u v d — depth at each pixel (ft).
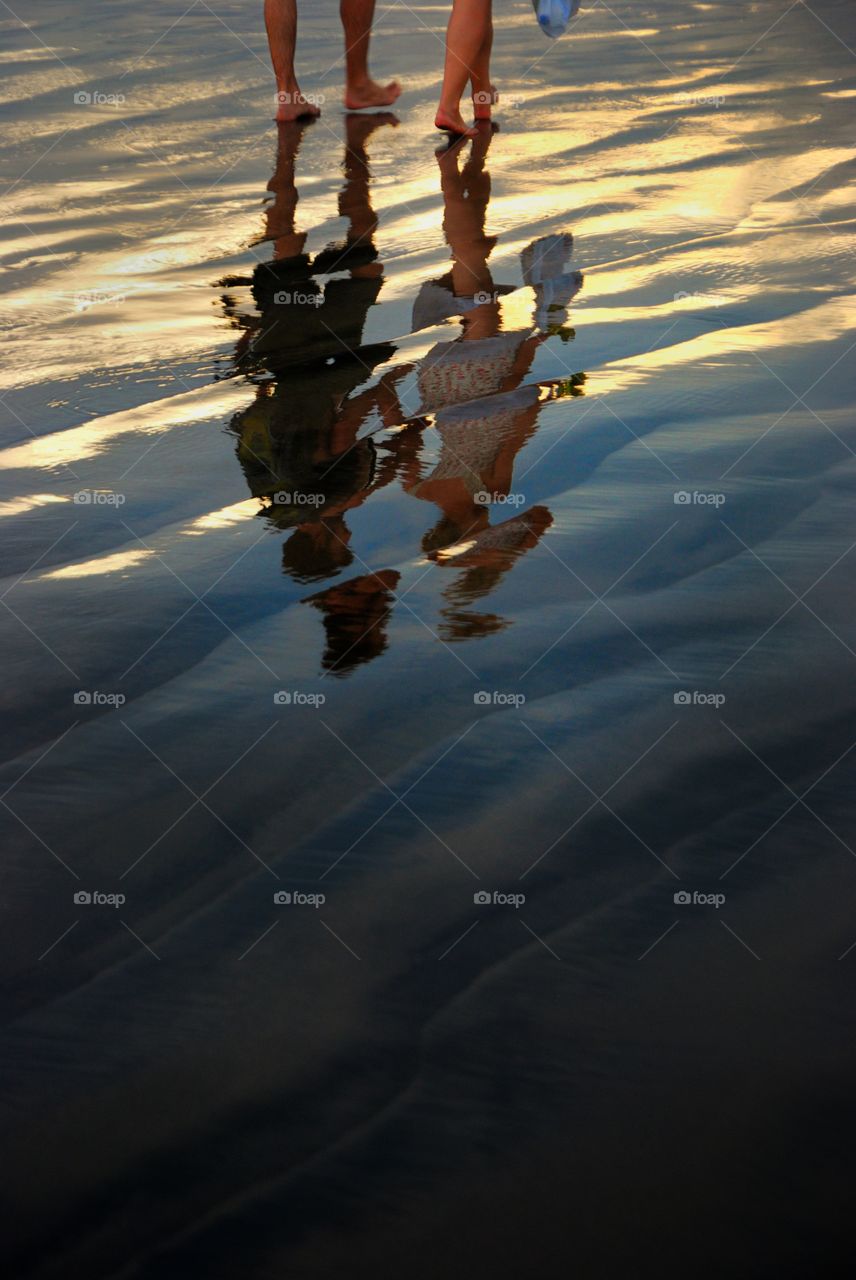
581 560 7.07
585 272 11.98
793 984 4.36
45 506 7.83
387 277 12.02
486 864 4.94
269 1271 3.42
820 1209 3.56
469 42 17.04
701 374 9.55
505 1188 3.64
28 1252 3.49
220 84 20.26
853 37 23.30
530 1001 4.32
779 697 5.88
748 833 5.07
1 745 5.67
